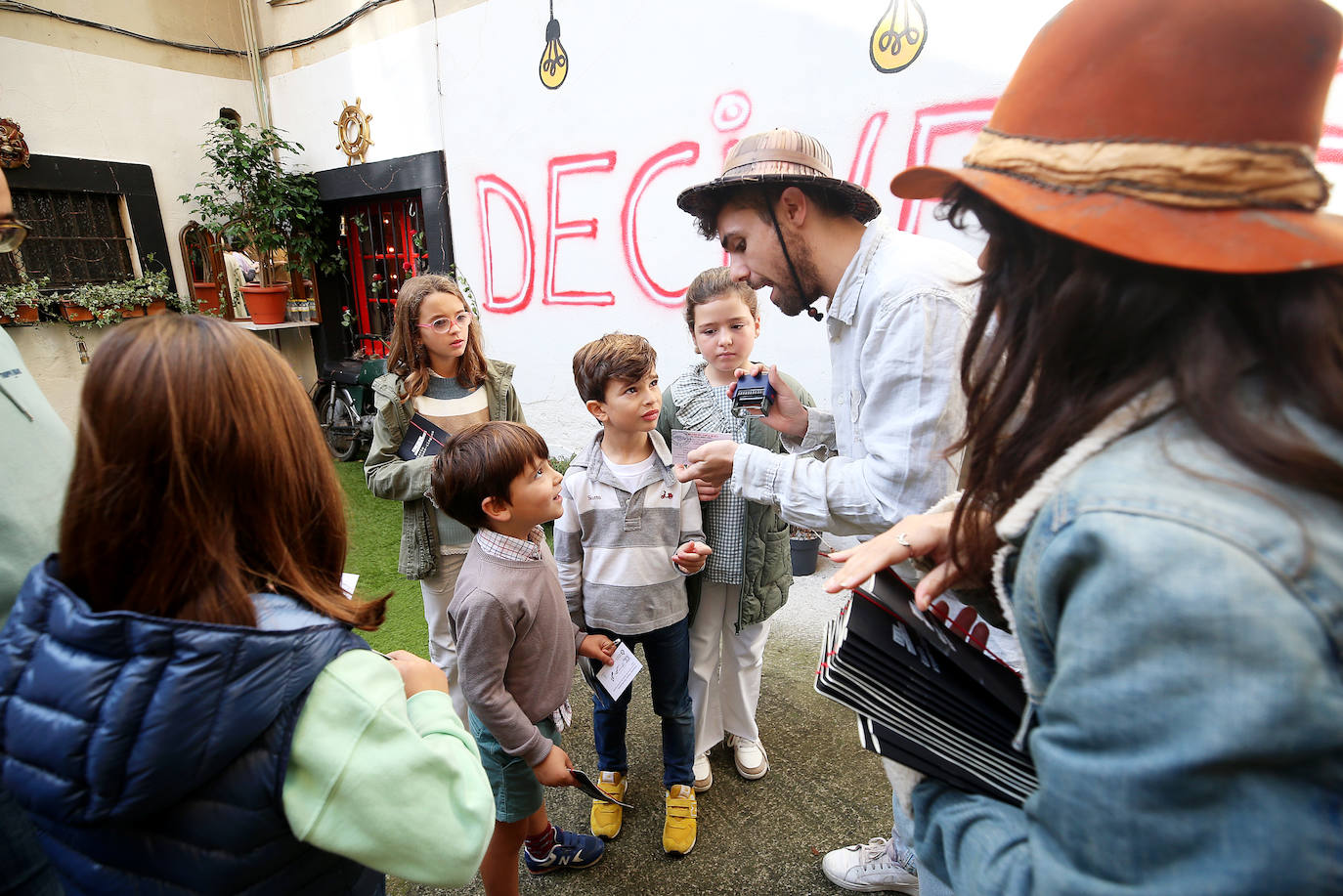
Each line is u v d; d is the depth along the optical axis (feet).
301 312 19.11
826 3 9.29
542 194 13.53
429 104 14.97
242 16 17.89
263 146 17.39
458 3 13.80
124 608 2.20
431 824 2.41
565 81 12.55
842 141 9.58
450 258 15.71
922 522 2.94
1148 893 1.36
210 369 2.17
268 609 2.34
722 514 5.99
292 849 2.35
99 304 16.42
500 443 4.46
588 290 13.34
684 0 10.68
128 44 16.60
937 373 3.45
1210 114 1.43
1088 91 1.58
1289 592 1.28
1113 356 1.63
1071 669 1.49
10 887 3.72
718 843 6.06
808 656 8.82
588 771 7.01
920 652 2.61
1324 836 1.25
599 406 5.58
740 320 6.07
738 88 10.41
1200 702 1.28
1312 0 1.37
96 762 1.95
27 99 15.33
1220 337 1.46
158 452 2.10
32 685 2.06
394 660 3.10
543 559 4.90
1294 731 1.23
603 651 5.63
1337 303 1.42
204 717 2.02
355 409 18.34
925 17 8.57
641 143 11.80
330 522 2.71
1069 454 1.68
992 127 1.87
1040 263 1.74
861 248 3.97
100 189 16.49
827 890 5.60
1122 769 1.37
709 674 6.45
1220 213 1.44
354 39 16.01
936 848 2.31
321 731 2.25
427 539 6.70
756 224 4.17
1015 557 1.94
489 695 4.43
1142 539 1.37
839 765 6.97
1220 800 1.28
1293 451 1.33
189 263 18.33
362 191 17.03
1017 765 2.28
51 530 4.00
